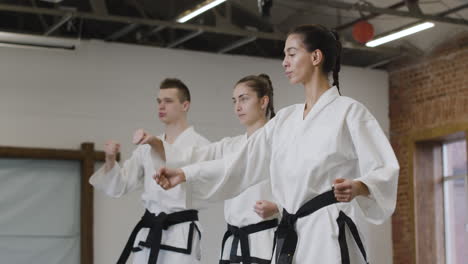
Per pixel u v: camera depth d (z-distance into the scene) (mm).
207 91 9750
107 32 9188
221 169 3244
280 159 3018
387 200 2727
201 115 9680
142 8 8500
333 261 2785
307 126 2951
